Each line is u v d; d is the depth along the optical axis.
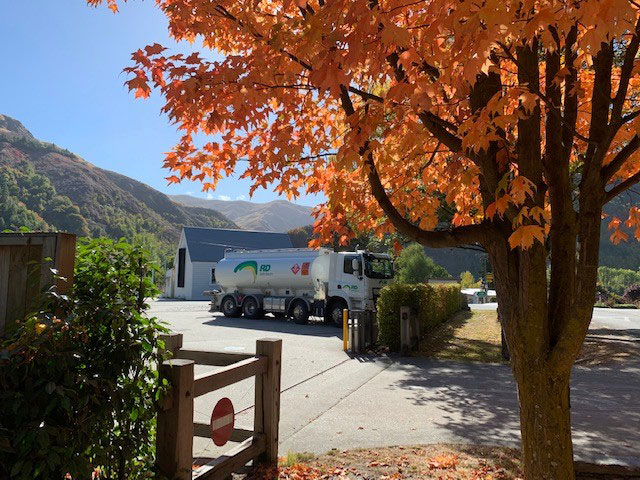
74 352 2.43
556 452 3.10
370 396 8.12
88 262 2.89
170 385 3.07
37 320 2.33
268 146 4.28
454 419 6.68
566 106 3.50
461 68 2.99
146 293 2.97
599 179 3.20
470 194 5.12
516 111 2.93
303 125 4.74
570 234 3.25
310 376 9.94
